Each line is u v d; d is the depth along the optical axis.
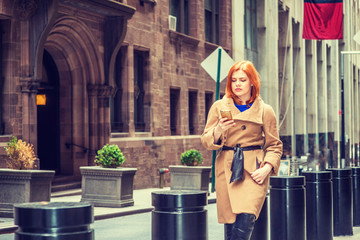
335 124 55.16
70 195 17.12
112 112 21.33
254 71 5.50
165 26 24.08
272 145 5.53
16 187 12.48
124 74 21.50
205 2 28.70
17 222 3.91
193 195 5.62
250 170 5.43
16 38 16.17
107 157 15.12
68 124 19.44
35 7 16.25
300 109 43.78
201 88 27.44
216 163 5.62
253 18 35.53
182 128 25.62
